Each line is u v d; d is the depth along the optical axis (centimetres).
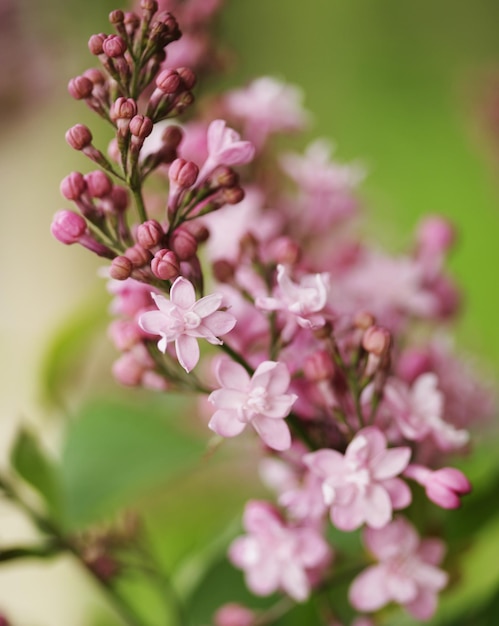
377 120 106
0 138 131
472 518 47
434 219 50
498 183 89
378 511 40
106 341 60
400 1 117
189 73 39
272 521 43
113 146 40
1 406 77
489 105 92
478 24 115
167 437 50
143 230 39
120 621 54
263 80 50
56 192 122
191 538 55
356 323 41
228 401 39
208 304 38
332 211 50
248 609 48
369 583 43
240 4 116
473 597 44
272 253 45
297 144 57
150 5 39
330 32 117
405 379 45
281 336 41
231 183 40
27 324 99
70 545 46
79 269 106
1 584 68
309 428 42
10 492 46
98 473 49
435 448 43
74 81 39
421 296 47
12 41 133
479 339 64
